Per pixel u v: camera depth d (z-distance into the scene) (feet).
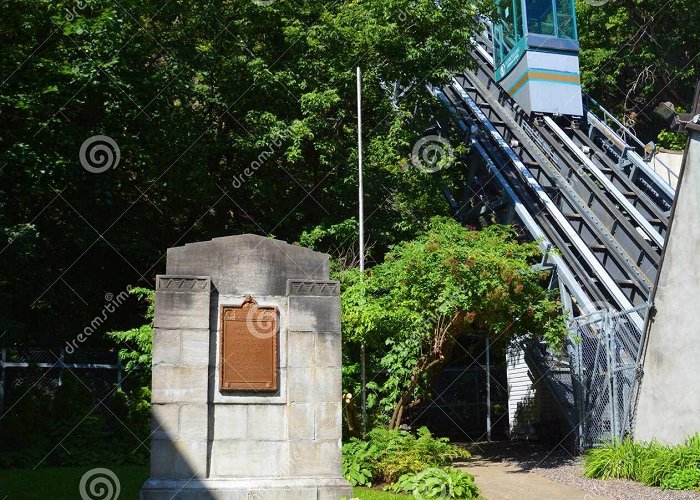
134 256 80.23
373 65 86.99
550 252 69.51
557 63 105.81
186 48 81.41
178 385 34.30
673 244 51.39
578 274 71.87
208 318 35.04
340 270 67.21
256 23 86.74
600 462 47.83
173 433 33.88
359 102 63.67
